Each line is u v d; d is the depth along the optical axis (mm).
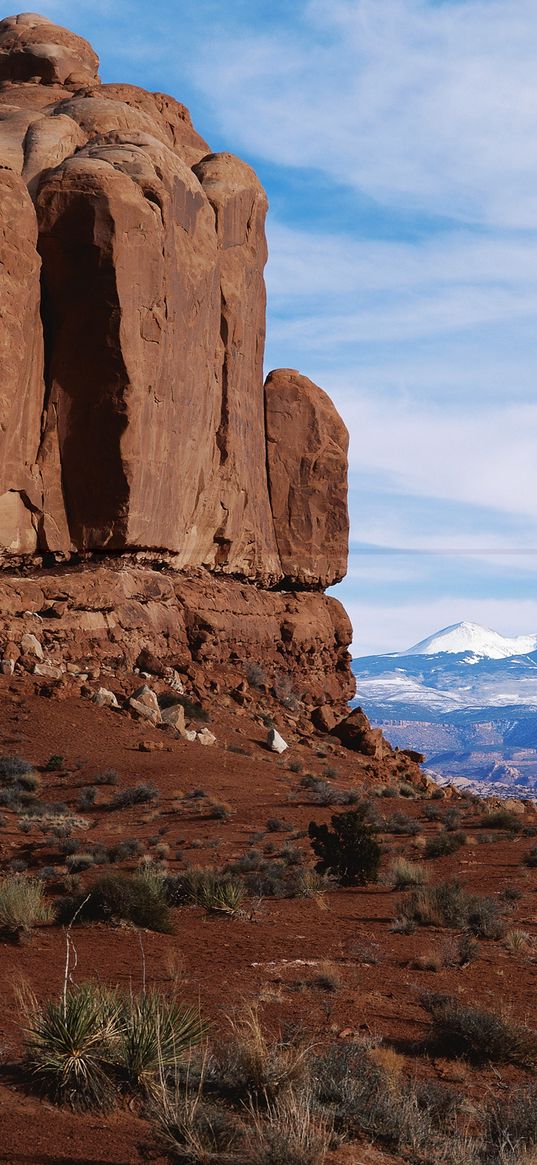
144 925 15945
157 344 53625
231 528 65562
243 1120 7133
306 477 75688
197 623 57562
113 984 11547
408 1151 7195
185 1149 6340
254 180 69625
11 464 49156
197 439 59969
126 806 32750
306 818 32156
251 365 69625
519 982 13727
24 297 48875
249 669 61250
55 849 25766
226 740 47094
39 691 43188
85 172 51188
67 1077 7254
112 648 49438
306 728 57281
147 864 22812
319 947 15266
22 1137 6395
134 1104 7316
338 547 77125
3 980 11227
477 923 17625
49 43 67562
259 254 70438
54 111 60969
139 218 52000
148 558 55656
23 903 16125
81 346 51406
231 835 29078
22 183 49938
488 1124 7957
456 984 13359
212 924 17016
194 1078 7742
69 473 51781
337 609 75000
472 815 37438
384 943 16016
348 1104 7680
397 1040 10367
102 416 51438
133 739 41031
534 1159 7082
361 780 46094
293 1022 10453
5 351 47750
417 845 29344
